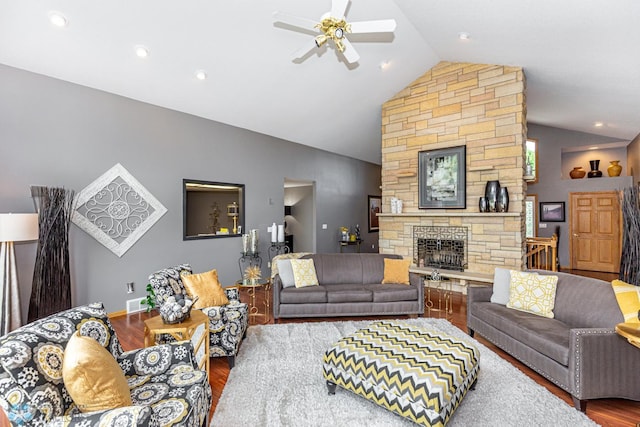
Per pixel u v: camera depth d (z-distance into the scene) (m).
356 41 4.36
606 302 2.69
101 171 4.06
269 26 3.66
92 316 1.86
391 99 6.17
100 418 1.28
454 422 2.08
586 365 2.19
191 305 2.55
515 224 4.82
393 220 6.13
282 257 5.18
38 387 1.34
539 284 3.18
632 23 2.83
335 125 6.60
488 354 3.09
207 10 3.29
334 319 4.15
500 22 3.54
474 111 5.23
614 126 6.38
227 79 4.37
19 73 3.44
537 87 5.29
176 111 4.85
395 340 2.44
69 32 3.15
